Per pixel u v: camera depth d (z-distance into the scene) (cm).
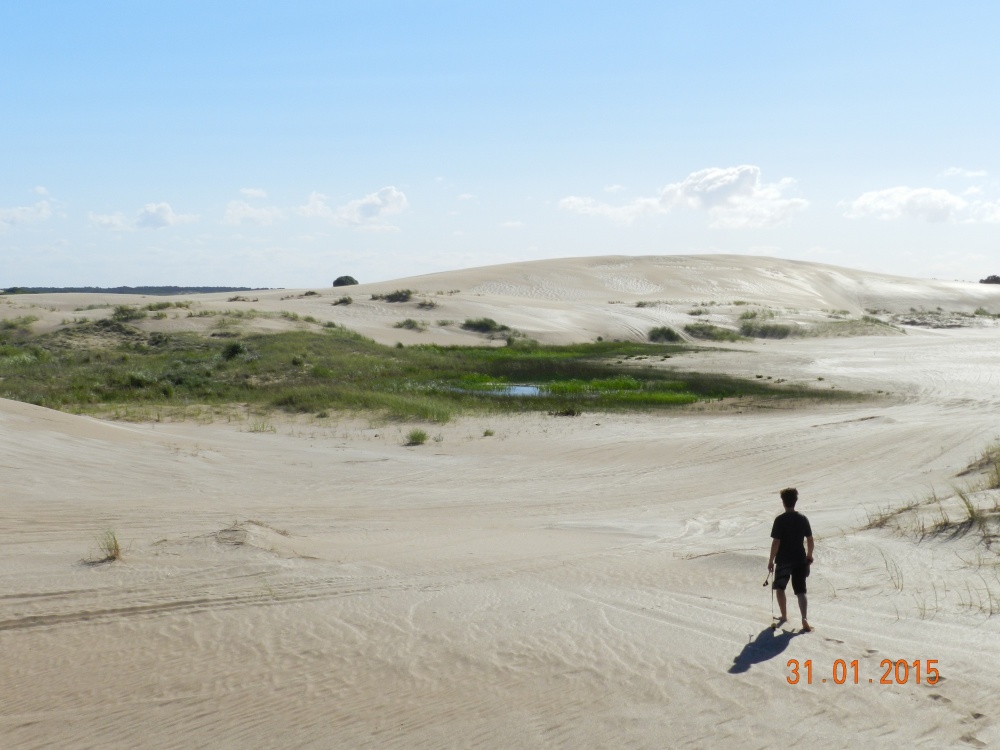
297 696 598
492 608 803
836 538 1054
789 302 9638
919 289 11638
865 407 3008
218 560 950
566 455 2117
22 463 1524
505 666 648
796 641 685
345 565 964
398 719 559
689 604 810
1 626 734
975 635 671
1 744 529
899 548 960
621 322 6969
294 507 1414
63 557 953
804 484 1683
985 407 2883
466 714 564
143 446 1870
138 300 8200
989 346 5575
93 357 4369
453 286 10031
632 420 2736
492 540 1170
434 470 1911
